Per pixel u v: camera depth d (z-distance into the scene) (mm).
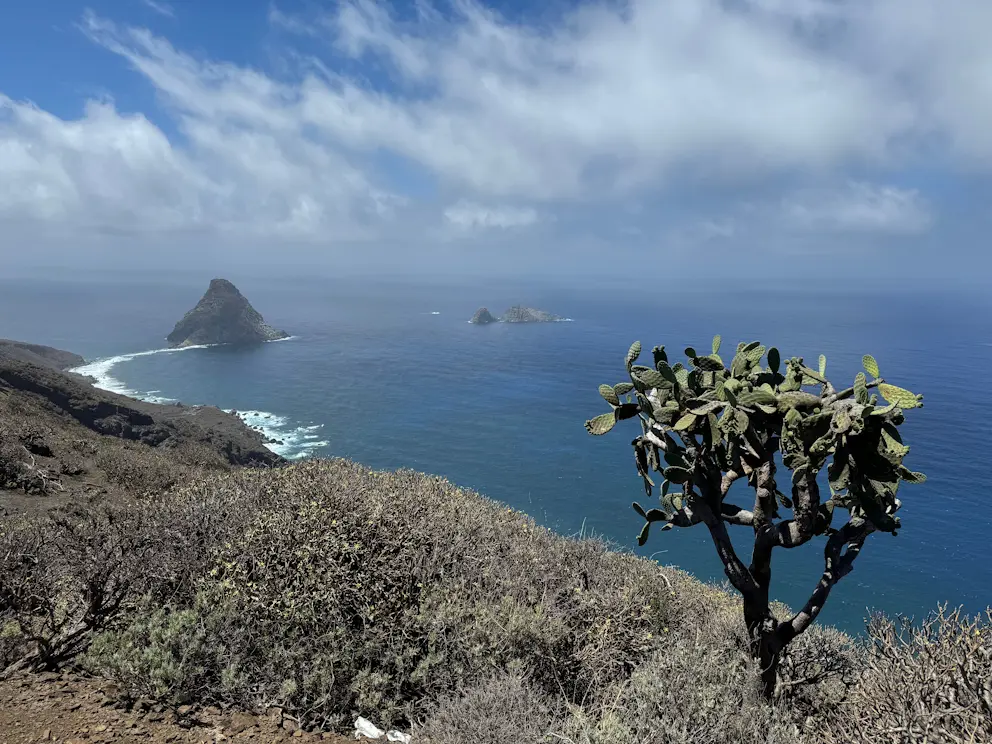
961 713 3051
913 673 3422
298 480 6535
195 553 5027
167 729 3418
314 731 3770
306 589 4645
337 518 5410
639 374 4754
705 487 4570
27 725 3252
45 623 4051
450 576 5297
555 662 4441
